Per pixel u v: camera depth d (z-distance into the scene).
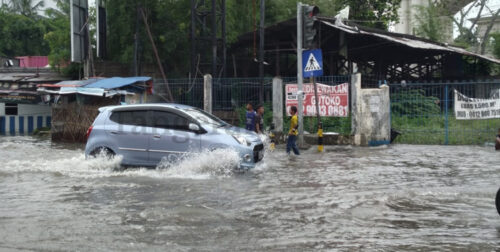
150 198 7.31
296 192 7.75
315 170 10.25
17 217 6.20
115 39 23.83
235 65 26.41
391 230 5.57
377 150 14.37
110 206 6.79
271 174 9.68
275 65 27.92
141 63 23.17
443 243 5.07
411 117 17.62
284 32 23.27
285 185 8.40
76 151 14.53
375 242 5.11
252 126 14.54
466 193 7.66
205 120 10.30
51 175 9.57
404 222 5.92
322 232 5.48
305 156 12.94
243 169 9.80
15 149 15.13
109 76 22.52
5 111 24.16
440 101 17.92
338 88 16.42
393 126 17.42
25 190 8.05
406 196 7.43
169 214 6.28
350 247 4.94
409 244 5.04
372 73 28.53
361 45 24.98
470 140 15.82
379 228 5.65
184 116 10.07
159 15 23.31
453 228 5.66
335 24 21.09
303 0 29.48
